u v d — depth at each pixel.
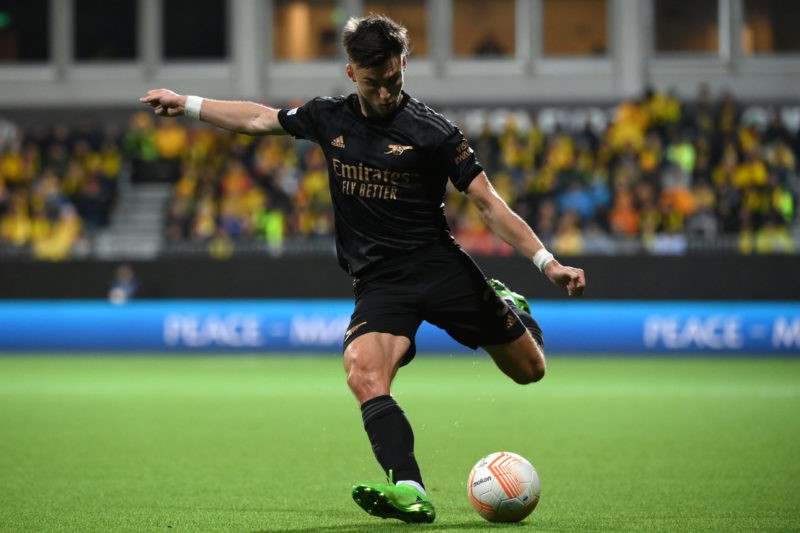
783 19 91.38
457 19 93.12
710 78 91.12
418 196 18.61
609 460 28.45
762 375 56.09
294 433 34.69
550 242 69.25
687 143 78.44
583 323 68.38
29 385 51.72
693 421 37.34
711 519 19.88
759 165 75.62
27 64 95.12
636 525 19.12
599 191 76.25
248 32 92.56
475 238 72.06
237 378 55.34
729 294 67.44
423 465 27.78
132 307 70.88
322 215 75.19
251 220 76.06
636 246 68.62
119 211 83.50
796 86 90.56
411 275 18.77
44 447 31.28
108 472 26.52
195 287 70.44
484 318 19.02
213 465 27.80
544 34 92.62
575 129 85.88
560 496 22.73
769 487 23.94
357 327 18.66
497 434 34.16
